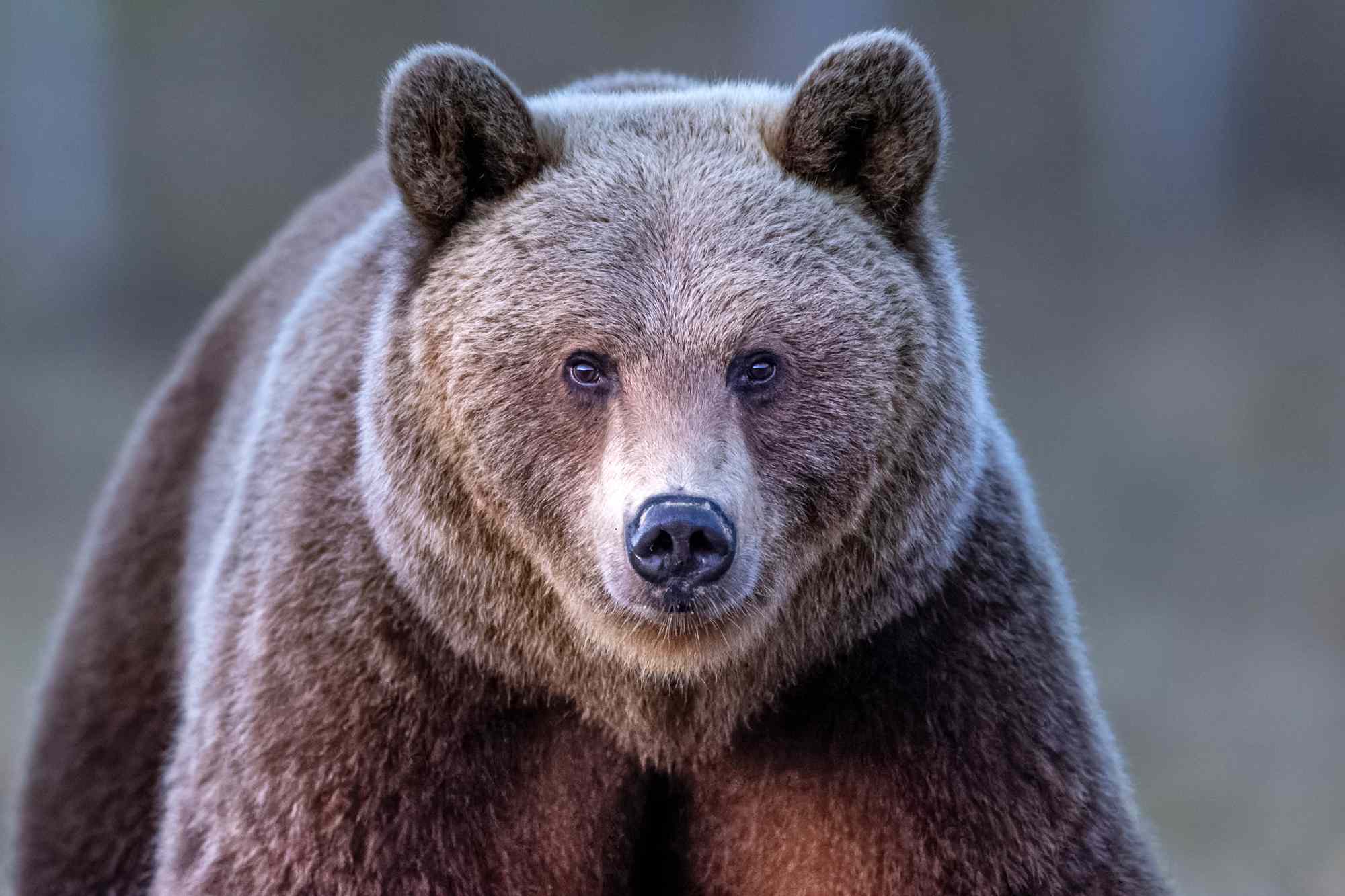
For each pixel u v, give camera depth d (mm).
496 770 9086
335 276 10297
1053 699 9203
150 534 11984
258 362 11461
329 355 9781
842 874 9188
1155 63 45156
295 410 9797
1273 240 41000
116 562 12062
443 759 8977
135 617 11828
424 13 44844
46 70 43125
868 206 9023
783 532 8703
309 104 44688
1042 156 44188
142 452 12438
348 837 8828
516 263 8680
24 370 36906
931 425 8875
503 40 44969
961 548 9227
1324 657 23359
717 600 8328
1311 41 45000
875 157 8938
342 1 44938
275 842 8883
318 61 44844
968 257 40250
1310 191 43969
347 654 8977
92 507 30359
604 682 9047
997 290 38844
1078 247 41094
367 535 9125
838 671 9125
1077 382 34281
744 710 9133
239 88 44719
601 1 44938
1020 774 9000
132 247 43094
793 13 44281
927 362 8844
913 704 9055
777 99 9492
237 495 10117
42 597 26234
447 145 8820
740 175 8836
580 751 9312
